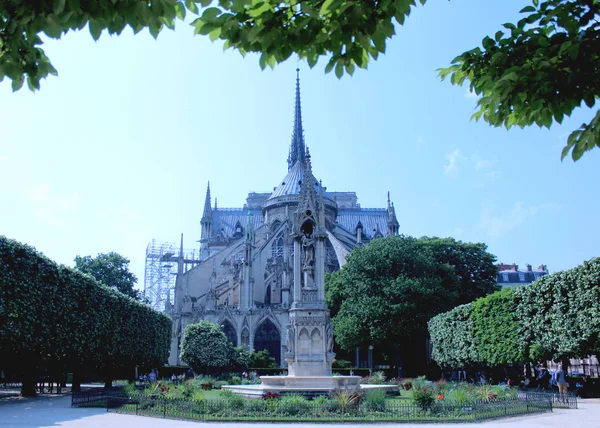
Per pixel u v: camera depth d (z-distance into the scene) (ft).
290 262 385.09
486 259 276.82
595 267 126.41
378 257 243.60
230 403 91.45
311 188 120.67
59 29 28.32
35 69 31.73
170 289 457.68
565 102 31.94
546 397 115.96
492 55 34.53
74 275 148.46
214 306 367.66
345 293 266.36
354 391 97.30
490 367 204.64
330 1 27.25
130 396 108.47
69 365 162.09
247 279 367.25
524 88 32.27
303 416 85.30
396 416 85.87
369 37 29.40
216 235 556.92
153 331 215.51
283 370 285.64
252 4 29.35
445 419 83.92
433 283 238.27
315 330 113.70
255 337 359.66
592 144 31.40
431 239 285.64
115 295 175.52
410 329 236.22
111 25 29.32
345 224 538.06
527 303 153.48
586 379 152.15
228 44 30.68
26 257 125.90
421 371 278.26
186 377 247.50
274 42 29.37
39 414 99.14
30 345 127.85
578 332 130.82
